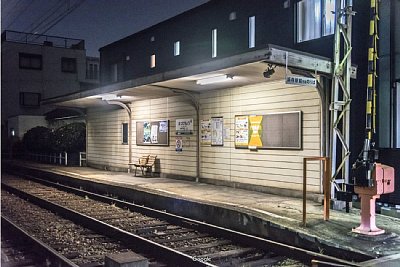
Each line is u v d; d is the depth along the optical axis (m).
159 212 11.16
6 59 39.03
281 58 9.08
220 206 9.95
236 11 15.48
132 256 5.81
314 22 12.56
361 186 7.46
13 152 35.97
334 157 10.16
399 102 10.36
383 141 10.43
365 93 10.78
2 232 9.63
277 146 11.98
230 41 15.77
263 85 12.48
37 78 40.34
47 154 30.83
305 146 11.20
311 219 8.59
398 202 9.98
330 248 7.02
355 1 11.07
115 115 20.83
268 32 13.98
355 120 10.88
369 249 6.65
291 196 11.50
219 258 7.38
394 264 5.68
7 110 39.03
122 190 14.30
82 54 42.31
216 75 11.37
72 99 18.84
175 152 16.42
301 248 7.62
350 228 7.91
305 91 11.20
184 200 11.18
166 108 16.91
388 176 7.47
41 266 7.11
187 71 11.52
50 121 36.38
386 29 10.45
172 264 7.17
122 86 14.73
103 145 22.09
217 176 14.30
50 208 13.02
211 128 14.51
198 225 9.68
